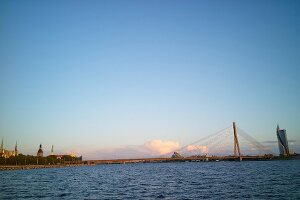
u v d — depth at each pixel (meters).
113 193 75.38
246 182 95.56
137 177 143.25
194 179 116.62
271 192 69.56
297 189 73.75
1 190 84.12
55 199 65.19
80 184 104.56
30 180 128.50
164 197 66.56
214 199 61.59
